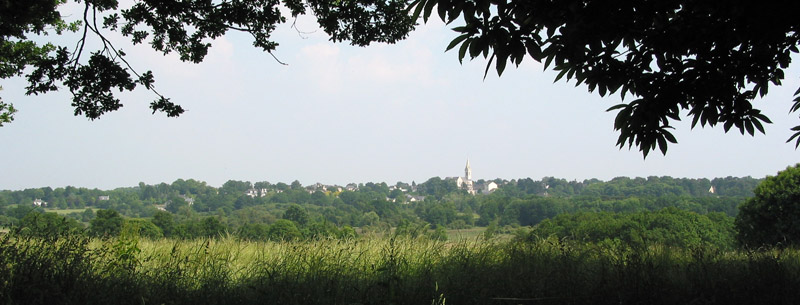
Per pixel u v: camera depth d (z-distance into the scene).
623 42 5.12
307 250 6.15
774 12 4.60
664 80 5.49
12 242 5.01
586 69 5.55
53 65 8.96
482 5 4.74
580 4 4.72
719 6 4.80
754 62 5.41
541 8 4.79
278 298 4.46
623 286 4.81
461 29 4.86
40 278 4.23
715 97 5.54
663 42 5.07
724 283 5.05
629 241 7.04
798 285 5.09
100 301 4.14
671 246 7.21
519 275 5.25
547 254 6.30
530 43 4.85
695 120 5.73
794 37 5.40
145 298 4.34
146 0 9.23
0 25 8.84
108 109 9.39
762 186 12.77
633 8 4.93
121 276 4.84
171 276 4.89
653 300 4.62
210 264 5.62
